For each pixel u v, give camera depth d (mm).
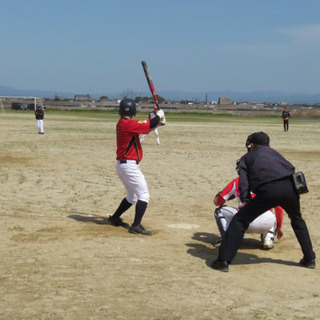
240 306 4023
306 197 9492
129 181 6582
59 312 3771
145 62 6555
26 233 6344
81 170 12766
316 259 5547
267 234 5992
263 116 83000
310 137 28562
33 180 10906
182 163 14750
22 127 33594
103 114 71438
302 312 3939
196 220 7578
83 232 6500
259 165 5055
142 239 6273
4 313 3730
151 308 3912
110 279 4613
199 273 4922
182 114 83688
